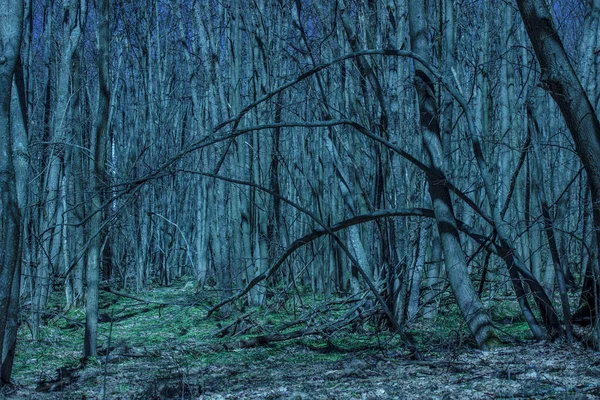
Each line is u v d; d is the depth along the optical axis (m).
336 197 17.02
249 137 15.63
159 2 24.81
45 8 20.38
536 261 13.15
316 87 12.05
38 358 10.40
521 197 14.12
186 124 26.55
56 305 16.50
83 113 18.20
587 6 9.30
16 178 7.64
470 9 17.61
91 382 8.17
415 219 10.89
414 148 11.45
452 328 9.37
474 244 16.94
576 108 7.38
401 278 10.80
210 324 13.37
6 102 6.77
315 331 10.92
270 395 6.65
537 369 6.94
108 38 10.11
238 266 14.50
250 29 16.34
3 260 6.70
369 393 6.40
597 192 7.48
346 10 11.62
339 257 17.36
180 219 27.72
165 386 7.24
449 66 10.85
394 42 11.41
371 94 11.75
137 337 12.33
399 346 9.68
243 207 15.03
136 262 20.70
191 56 19.36
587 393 5.83
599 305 8.60
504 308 12.22
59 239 16.28
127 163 22.28
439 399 5.98
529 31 7.59
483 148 14.55
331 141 11.61
